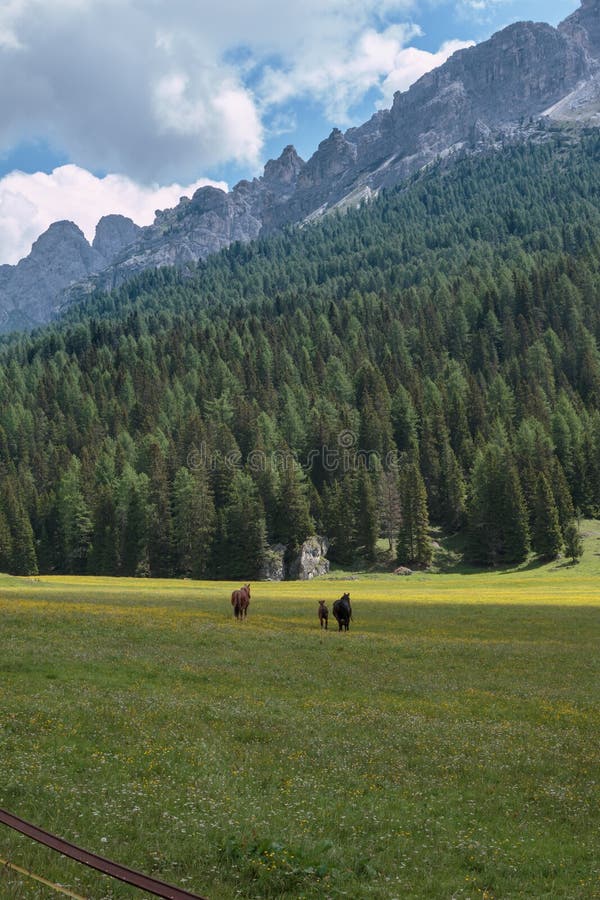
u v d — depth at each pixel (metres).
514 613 59.62
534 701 27.73
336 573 151.50
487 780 18.11
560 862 13.44
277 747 19.31
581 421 191.75
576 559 138.00
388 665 33.75
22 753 16.39
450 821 15.13
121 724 19.69
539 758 20.05
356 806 15.50
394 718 23.45
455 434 195.25
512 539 145.62
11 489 173.88
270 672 29.92
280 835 13.22
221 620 47.28
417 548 150.75
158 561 160.38
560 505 154.62
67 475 174.50
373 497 157.25
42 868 10.98
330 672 31.08
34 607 45.94
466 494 168.12
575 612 60.75
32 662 27.03
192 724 20.56
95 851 11.87
